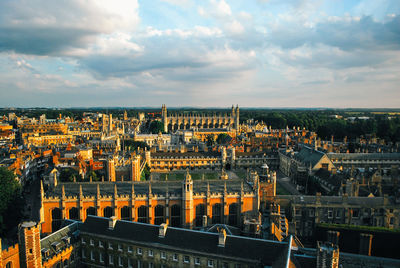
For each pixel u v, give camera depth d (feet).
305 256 230.48
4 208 383.24
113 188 390.01
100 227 311.47
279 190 615.16
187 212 374.43
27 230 253.24
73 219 370.53
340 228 325.83
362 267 252.83
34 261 257.14
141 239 289.53
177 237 283.59
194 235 282.36
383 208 388.78
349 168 613.93
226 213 390.42
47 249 277.64
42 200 361.51
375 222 389.60
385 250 300.40
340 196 412.57
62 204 362.33
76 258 309.22
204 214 388.57
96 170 645.92
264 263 248.52
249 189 403.54
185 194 372.17
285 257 223.51
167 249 279.08
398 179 510.17
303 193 591.37
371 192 456.04
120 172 523.70
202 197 385.09
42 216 362.94
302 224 395.96
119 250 298.35
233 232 326.24
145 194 378.12
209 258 266.98
